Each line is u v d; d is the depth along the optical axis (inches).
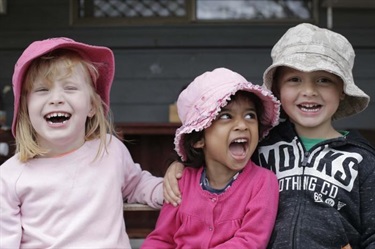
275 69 75.7
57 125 68.4
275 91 77.8
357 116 159.0
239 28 158.7
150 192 74.4
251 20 158.9
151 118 162.4
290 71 73.5
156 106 162.7
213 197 69.7
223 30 158.7
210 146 69.8
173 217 71.1
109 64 74.0
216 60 160.2
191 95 71.5
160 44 159.6
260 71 159.2
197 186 71.4
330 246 67.5
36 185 68.8
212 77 71.2
